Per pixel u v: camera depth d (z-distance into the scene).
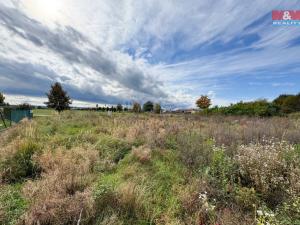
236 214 2.43
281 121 11.35
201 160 4.07
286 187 2.90
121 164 4.26
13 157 3.89
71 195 2.61
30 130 6.24
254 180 3.11
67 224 2.21
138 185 3.02
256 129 7.15
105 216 2.32
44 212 2.17
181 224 2.33
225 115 19.64
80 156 4.32
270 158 3.30
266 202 2.78
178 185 3.28
